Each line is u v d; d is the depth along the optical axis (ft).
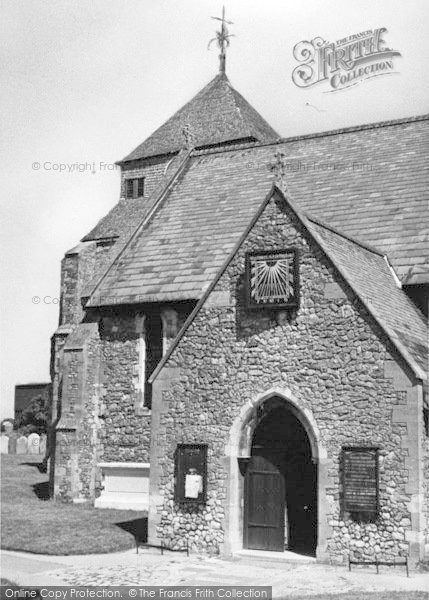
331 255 59.11
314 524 62.23
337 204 87.45
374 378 56.08
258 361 60.49
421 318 69.21
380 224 81.46
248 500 61.00
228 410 61.00
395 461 54.39
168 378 63.62
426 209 81.25
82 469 83.66
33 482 100.12
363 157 94.89
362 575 52.19
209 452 61.11
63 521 70.59
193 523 60.75
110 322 85.15
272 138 139.23
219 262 83.97
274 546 59.72
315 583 49.70
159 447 63.05
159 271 85.81
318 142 101.71
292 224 61.26
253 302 60.70
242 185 98.22
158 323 83.61
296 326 59.57
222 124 133.39
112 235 121.29
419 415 54.24
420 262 74.74
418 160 90.17
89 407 84.33
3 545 60.80
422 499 53.93
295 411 58.54
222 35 145.79
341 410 56.80
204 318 63.26
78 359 84.58
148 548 61.82
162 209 98.37
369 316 57.00
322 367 58.03
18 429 186.80
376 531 54.29
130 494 80.64
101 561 57.11
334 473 56.29
